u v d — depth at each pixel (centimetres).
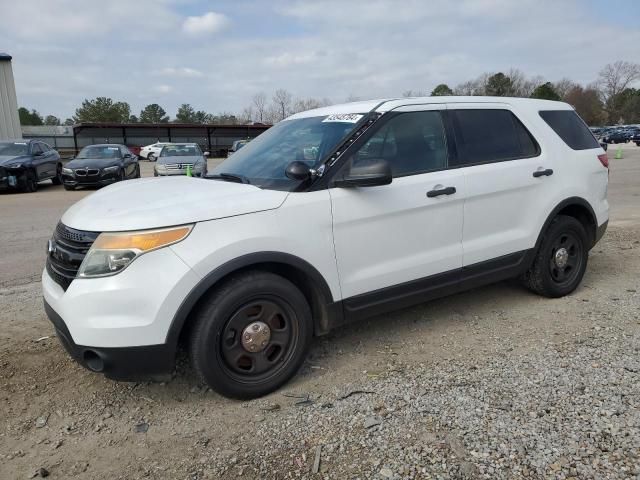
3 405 324
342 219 341
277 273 340
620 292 493
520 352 372
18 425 303
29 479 256
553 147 462
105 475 259
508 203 426
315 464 258
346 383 339
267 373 327
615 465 246
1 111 2656
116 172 1662
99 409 319
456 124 409
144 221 289
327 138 369
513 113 448
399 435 278
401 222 367
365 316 367
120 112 8281
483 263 416
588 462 249
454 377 338
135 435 292
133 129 4984
